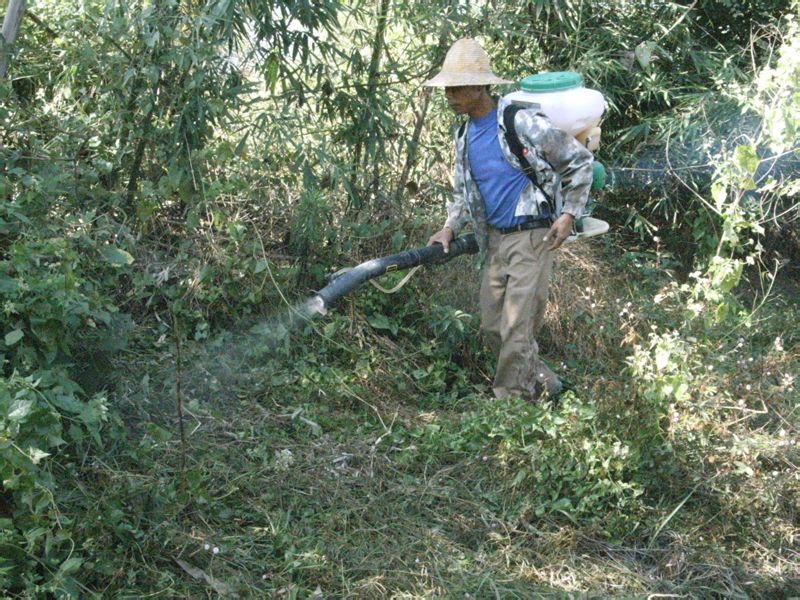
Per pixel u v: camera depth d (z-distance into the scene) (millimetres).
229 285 4582
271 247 4922
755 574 3531
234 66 4520
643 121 5992
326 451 3918
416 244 5191
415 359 4859
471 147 4234
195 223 4152
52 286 3299
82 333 3729
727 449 3930
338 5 4750
